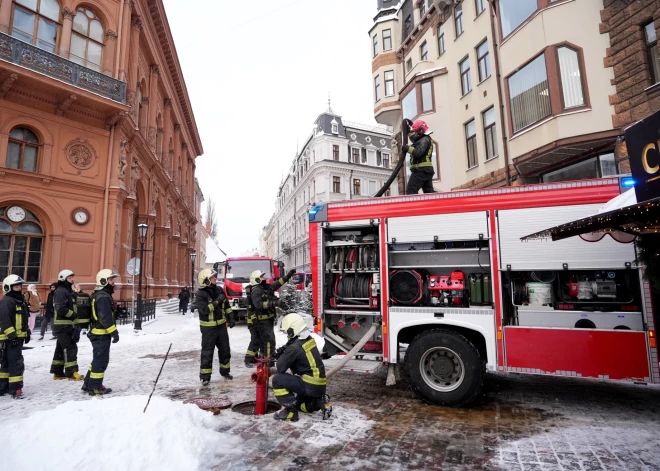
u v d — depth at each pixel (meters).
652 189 3.69
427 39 21.53
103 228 16.31
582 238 4.90
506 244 5.20
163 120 27.73
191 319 19.66
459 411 5.06
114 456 3.48
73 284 7.43
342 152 47.47
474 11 17.53
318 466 3.58
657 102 10.04
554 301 5.13
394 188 25.61
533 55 12.62
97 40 17.22
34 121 14.68
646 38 10.53
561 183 5.09
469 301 5.49
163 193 27.23
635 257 4.66
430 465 3.58
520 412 5.02
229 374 6.95
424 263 5.71
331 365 7.64
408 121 8.17
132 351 10.09
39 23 15.19
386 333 5.64
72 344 7.07
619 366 4.57
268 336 7.80
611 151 11.32
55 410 4.14
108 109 16.33
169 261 31.12
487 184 16.33
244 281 16.20
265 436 4.28
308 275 32.53
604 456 3.73
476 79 17.33
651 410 5.10
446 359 5.29
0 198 13.84
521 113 13.16
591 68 11.39
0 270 14.00
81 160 15.97
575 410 5.10
